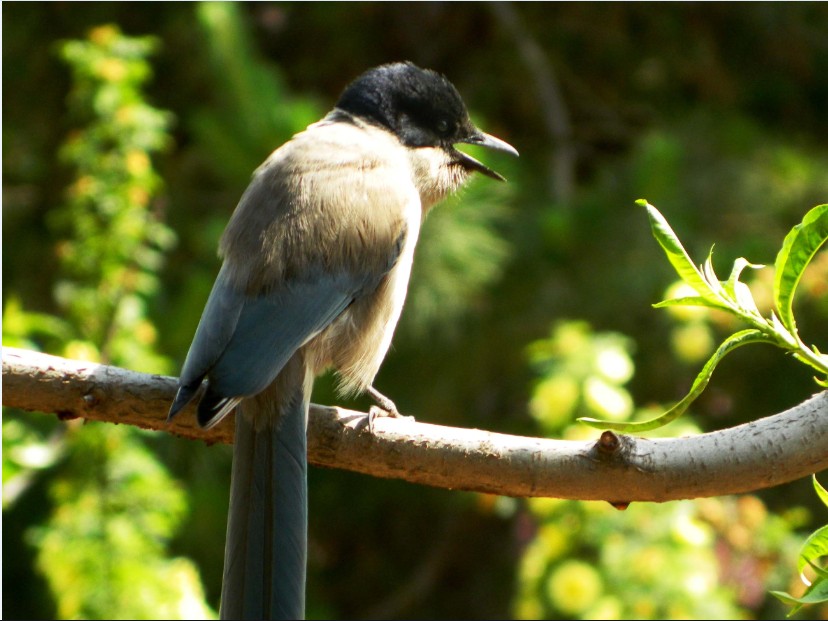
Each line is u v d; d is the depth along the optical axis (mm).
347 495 14969
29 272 14273
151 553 9680
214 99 13398
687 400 4676
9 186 14648
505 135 15508
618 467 5512
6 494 10367
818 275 11531
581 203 12938
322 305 7055
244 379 6301
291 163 7590
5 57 14953
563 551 9195
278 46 15797
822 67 15836
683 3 15695
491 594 14758
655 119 15273
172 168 14320
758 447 5387
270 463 6219
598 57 15891
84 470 9914
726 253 12180
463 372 13102
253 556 5996
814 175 13258
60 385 5984
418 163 8523
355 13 15773
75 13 14930
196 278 12133
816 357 4586
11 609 12922
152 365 10219
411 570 15547
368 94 8508
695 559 8766
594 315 12492
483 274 12219
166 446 12383
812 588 4410
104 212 10367
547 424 9469
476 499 12969
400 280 7562
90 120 10930
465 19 16000
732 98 15586
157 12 14859
